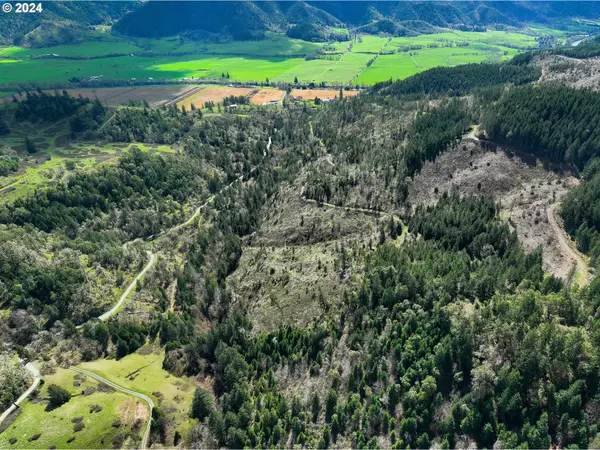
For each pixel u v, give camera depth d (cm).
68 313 13462
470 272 11050
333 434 8356
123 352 12300
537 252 11762
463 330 8425
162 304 14538
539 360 7438
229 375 10412
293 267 14438
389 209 16538
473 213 13900
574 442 6806
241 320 12512
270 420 8900
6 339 11981
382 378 8694
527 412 7300
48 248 15550
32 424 9256
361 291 10919
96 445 8938
